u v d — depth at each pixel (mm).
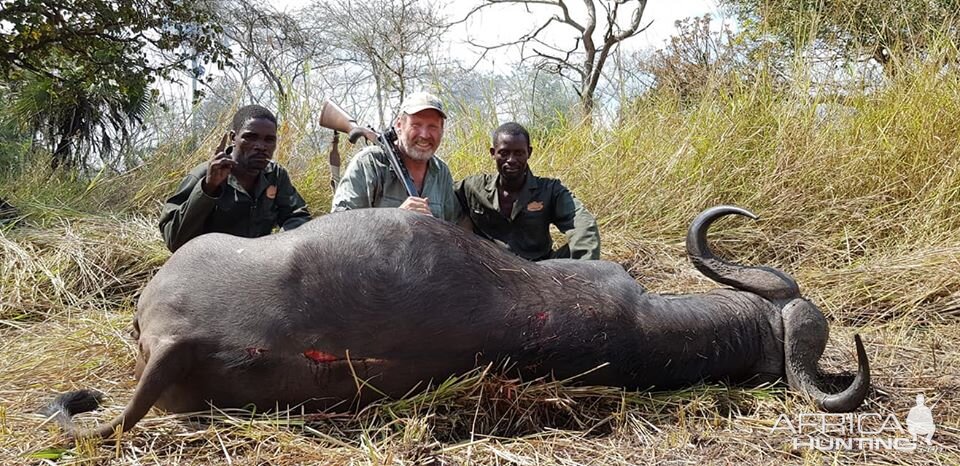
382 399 3447
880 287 5637
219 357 3295
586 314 3623
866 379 3682
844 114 8055
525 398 3520
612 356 3650
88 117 11688
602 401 3719
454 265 3441
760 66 8617
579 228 5352
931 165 7062
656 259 6629
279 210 4934
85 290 5754
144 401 3213
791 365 4039
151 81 11508
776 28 9117
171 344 3260
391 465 3102
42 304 5484
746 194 7477
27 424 3430
